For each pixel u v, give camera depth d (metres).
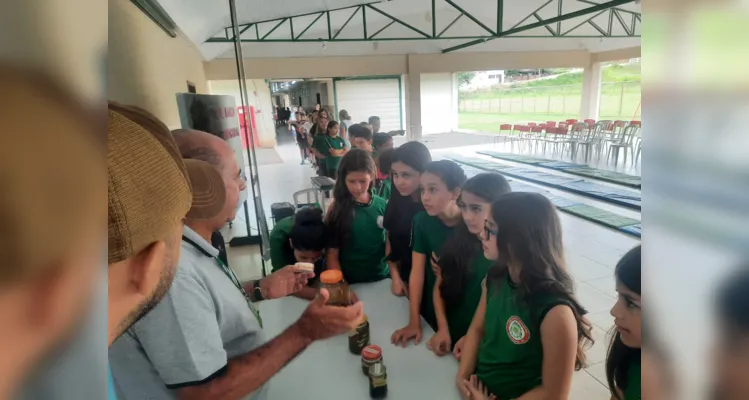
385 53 9.04
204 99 2.34
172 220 0.37
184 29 3.69
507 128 10.73
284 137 15.69
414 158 1.57
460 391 1.07
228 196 1.22
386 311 1.52
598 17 8.88
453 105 15.52
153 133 0.38
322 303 0.88
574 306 0.96
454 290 1.33
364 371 1.14
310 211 1.76
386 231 1.77
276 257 1.79
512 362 1.01
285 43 8.36
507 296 1.02
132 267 0.33
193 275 0.73
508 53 9.65
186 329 0.67
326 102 13.25
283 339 0.83
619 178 6.23
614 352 0.86
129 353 0.65
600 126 8.55
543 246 0.96
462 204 1.24
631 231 3.90
